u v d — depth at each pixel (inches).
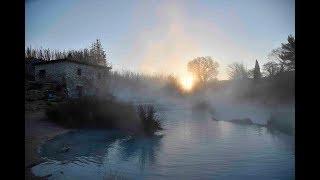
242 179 321.4
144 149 494.3
